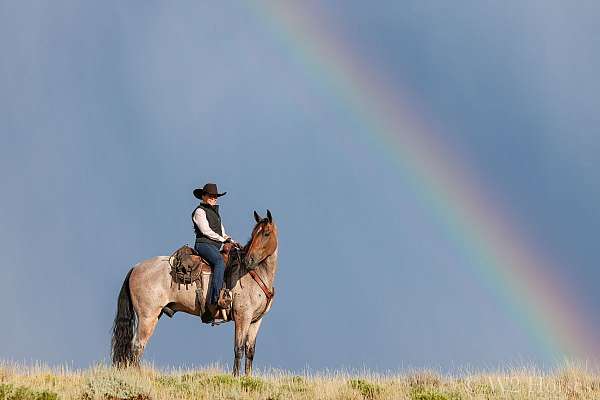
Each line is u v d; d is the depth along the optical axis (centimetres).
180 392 1300
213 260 1652
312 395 1301
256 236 1620
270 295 1655
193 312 1683
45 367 1559
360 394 1321
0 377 1451
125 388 1241
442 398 1245
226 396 1284
